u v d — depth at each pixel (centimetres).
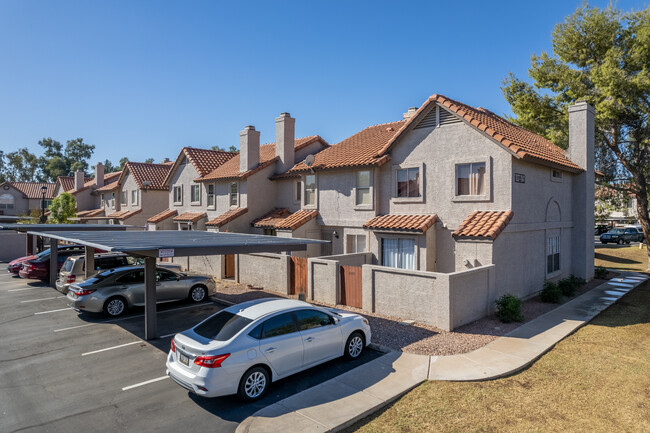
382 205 1817
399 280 1257
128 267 1430
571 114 1919
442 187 1588
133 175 3538
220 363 711
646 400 748
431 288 1176
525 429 654
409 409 720
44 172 9775
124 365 943
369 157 1844
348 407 716
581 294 1636
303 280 1582
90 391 812
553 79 2492
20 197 5725
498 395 769
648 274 2169
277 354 789
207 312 1403
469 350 987
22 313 1408
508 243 1393
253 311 835
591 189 1952
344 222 1953
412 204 1692
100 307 1319
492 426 664
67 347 1064
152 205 3531
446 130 1577
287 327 826
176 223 3138
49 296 1686
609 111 2138
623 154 2452
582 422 675
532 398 757
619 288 1756
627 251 3133
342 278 1440
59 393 804
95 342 1102
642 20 2209
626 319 1277
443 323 1138
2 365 947
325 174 2056
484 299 1266
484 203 1465
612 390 788
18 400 776
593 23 2283
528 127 2759
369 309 1334
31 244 2672
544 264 1639
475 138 1489
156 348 1055
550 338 1073
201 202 2858
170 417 709
